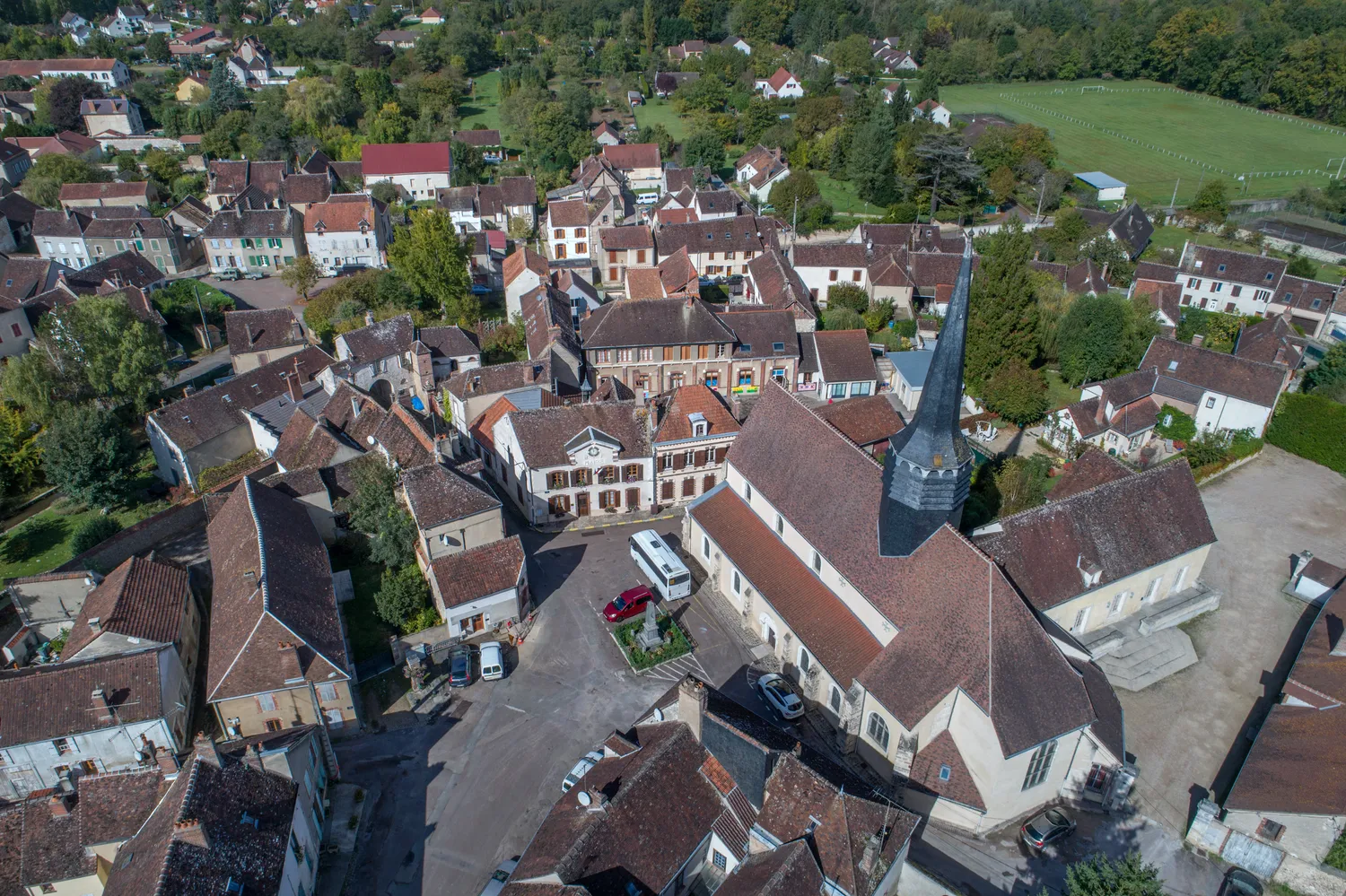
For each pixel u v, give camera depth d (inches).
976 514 2620.6
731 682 2155.5
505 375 3189.0
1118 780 1782.7
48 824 1544.0
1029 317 3491.6
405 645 2241.6
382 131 6953.7
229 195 5890.8
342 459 2753.4
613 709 2073.1
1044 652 1742.1
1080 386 3676.2
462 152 6614.2
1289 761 1754.4
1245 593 2502.5
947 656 1752.0
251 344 3676.2
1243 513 2886.3
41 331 3346.5
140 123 7524.6
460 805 1825.8
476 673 2177.7
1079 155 7303.2
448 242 4124.0
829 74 7632.9
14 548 2723.9
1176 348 3363.7
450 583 2239.2
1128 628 2304.4
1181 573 2378.2
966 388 3602.4
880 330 4355.3
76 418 2829.7
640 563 2541.8
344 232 5137.8
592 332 3462.1
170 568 2313.0
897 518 1883.6
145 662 1930.4
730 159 7214.6
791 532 2258.9
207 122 7214.6
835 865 1455.5
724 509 2514.8
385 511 2501.2
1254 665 2236.7
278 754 1566.2
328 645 1980.8
